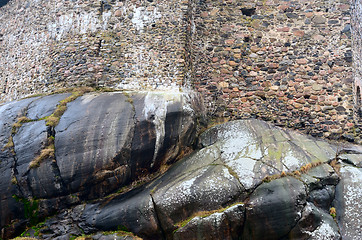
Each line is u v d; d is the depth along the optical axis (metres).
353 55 7.57
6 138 6.13
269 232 5.37
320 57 7.50
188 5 7.75
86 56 7.46
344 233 5.42
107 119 6.16
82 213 5.73
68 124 6.12
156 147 6.17
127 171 5.99
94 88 7.19
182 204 5.48
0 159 5.93
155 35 7.50
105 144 5.96
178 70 7.19
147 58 7.35
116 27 7.70
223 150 6.27
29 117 6.38
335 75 7.36
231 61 7.69
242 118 7.31
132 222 5.54
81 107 6.37
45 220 5.72
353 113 7.10
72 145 5.93
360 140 6.91
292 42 7.68
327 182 5.79
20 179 5.79
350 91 7.21
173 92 6.84
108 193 5.93
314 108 7.21
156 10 7.68
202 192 5.54
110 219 5.59
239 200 5.49
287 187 5.55
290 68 7.51
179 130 6.40
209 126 7.02
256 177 5.66
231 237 5.34
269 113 7.30
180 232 5.35
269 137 6.45
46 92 7.52
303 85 7.37
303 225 5.36
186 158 6.34
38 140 5.98
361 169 6.00
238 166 5.86
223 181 5.64
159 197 5.58
